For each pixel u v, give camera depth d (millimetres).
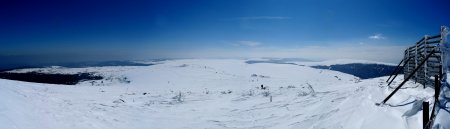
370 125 6812
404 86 11344
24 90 14219
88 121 10242
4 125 7246
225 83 59062
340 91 16062
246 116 12344
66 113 10742
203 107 15477
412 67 13258
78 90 21094
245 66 155500
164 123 11508
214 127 10758
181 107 15578
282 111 12469
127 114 12492
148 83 74125
